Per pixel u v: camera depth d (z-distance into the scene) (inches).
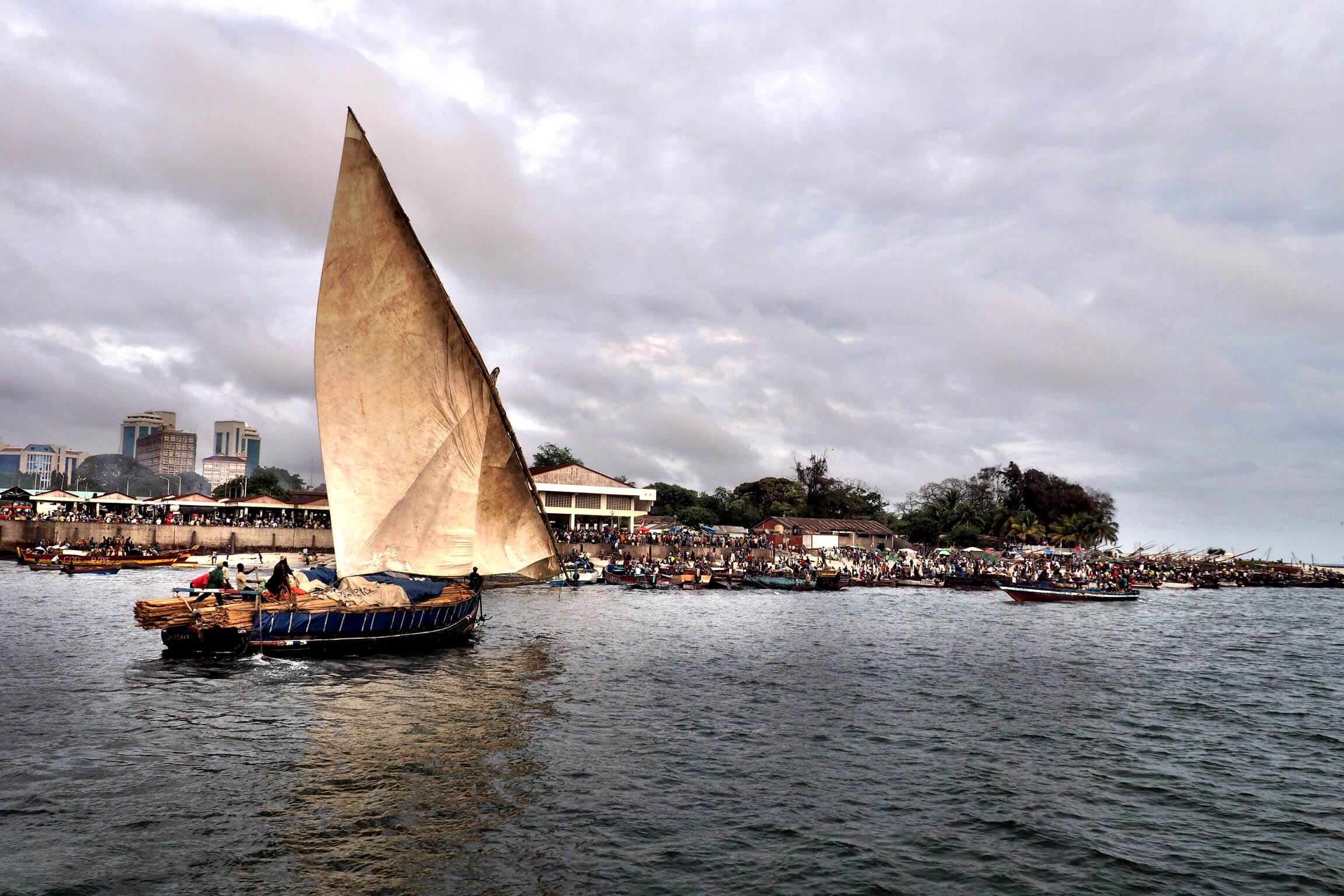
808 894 564.4
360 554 1392.7
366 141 1306.6
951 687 1299.2
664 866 598.2
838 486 6530.5
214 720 942.4
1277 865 632.4
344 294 1338.6
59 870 557.3
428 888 550.6
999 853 641.0
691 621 2183.8
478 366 1448.1
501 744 876.6
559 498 4680.1
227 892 536.1
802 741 939.3
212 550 3700.8
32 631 1583.4
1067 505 6250.0
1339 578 5393.7
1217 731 1061.8
